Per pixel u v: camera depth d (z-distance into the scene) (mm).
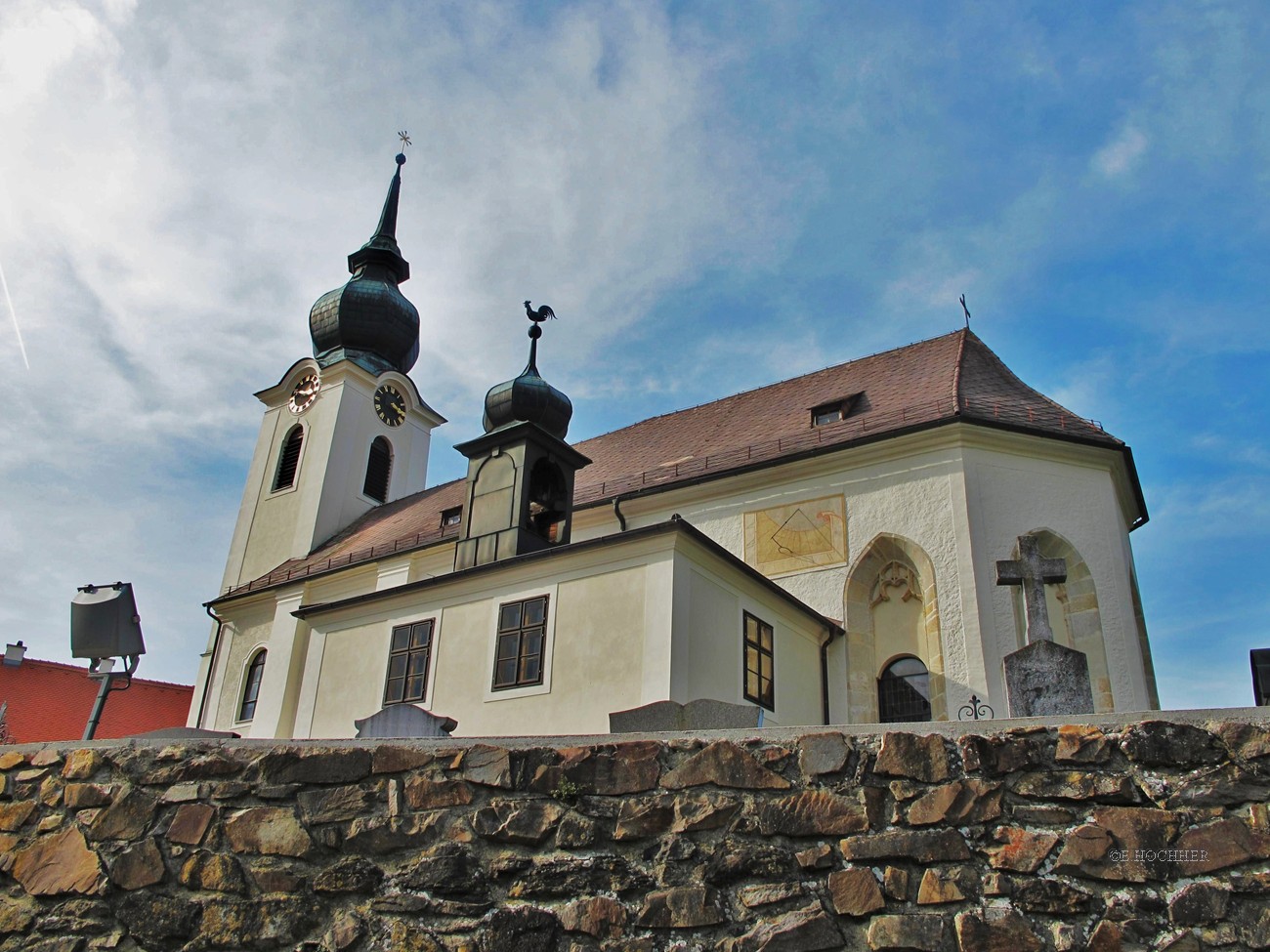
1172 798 5746
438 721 11945
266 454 38781
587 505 23484
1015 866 5812
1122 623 17688
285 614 28859
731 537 21219
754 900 6141
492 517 20172
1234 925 5336
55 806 8164
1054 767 6031
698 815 6520
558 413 22672
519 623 16422
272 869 7266
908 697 18531
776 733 6676
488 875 6754
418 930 6715
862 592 19391
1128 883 5602
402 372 40812
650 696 14305
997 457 19188
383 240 43125
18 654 37094
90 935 7473
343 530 35969
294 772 7602
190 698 39656
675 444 26281
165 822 7738
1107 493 18734
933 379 22094
